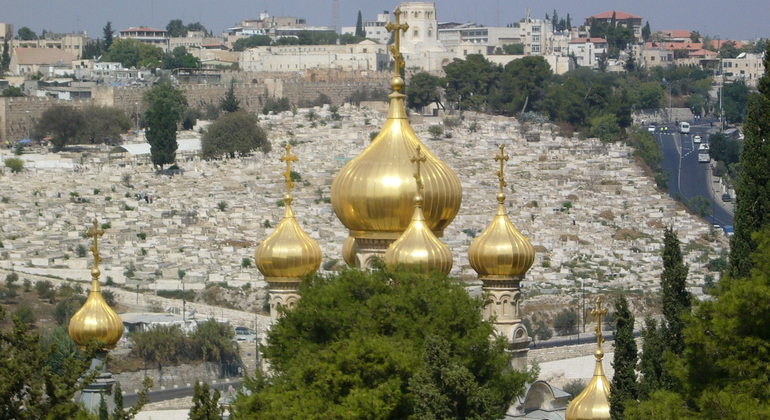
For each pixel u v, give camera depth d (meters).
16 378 167.12
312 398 168.50
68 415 168.38
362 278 178.38
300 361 172.50
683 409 151.38
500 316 199.62
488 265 199.25
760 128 172.62
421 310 174.75
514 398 180.88
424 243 184.00
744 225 170.62
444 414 163.38
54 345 174.00
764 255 154.38
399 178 190.38
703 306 154.50
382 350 168.12
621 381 179.62
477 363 173.38
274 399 169.62
